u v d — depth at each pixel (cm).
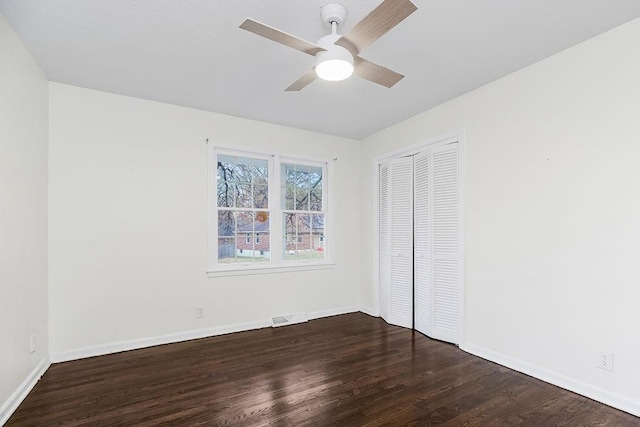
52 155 297
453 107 339
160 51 249
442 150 352
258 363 296
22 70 238
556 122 255
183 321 356
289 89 242
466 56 257
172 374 273
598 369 230
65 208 302
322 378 266
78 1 193
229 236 391
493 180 300
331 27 206
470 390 246
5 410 209
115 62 265
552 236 257
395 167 417
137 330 332
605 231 228
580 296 240
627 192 218
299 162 440
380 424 205
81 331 307
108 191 321
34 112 262
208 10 202
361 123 415
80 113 310
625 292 218
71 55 254
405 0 151
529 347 271
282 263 422
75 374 272
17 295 229
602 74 229
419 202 385
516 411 219
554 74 256
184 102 348
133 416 213
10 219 218
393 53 251
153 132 344
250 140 399
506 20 212
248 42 237
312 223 453
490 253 302
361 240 480
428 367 287
